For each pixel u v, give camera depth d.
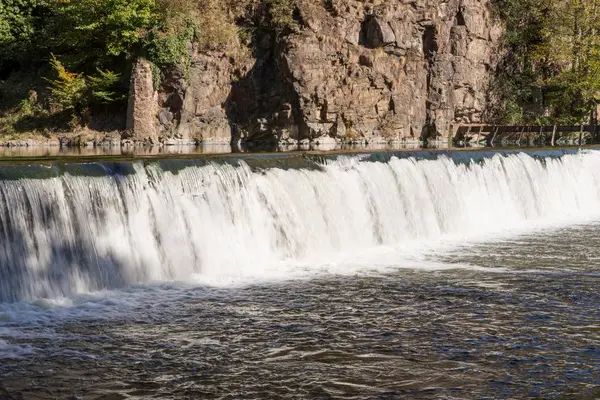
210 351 10.45
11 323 11.59
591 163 28.39
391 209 20.53
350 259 17.44
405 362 10.08
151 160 15.59
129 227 14.74
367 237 19.72
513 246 19.44
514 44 52.00
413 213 21.14
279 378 9.48
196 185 16.17
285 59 43.09
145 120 41.59
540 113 52.50
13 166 13.29
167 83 42.31
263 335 11.17
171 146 38.28
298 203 18.19
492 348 10.65
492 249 18.94
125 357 10.18
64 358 10.10
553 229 22.75
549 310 12.61
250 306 12.83
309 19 44.00
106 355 10.24
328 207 18.89
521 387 9.26
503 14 51.22
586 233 21.83
